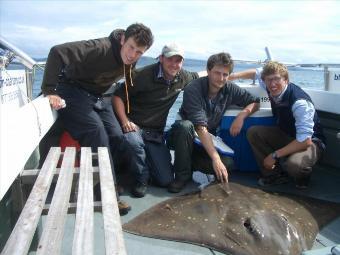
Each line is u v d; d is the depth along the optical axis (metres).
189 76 4.27
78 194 1.94
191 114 3.83
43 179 2.11
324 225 2.97
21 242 1.45
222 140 4.19
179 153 3.79
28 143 2.29
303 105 3.62
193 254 2.62
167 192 3.80
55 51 3.23
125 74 3.70
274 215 2.67
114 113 4.01
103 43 3.40
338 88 4.62
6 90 2.80
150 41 3.36
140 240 2.78
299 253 2.40
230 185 3.35
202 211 2.85
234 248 2.45
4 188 1.72
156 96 3.99
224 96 4.04
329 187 3.99
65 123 3.60
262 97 4.39
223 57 3.70
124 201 3.56
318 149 3.80
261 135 4.03
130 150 3.63
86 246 1.46
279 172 4.05
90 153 2.64
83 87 3.65
